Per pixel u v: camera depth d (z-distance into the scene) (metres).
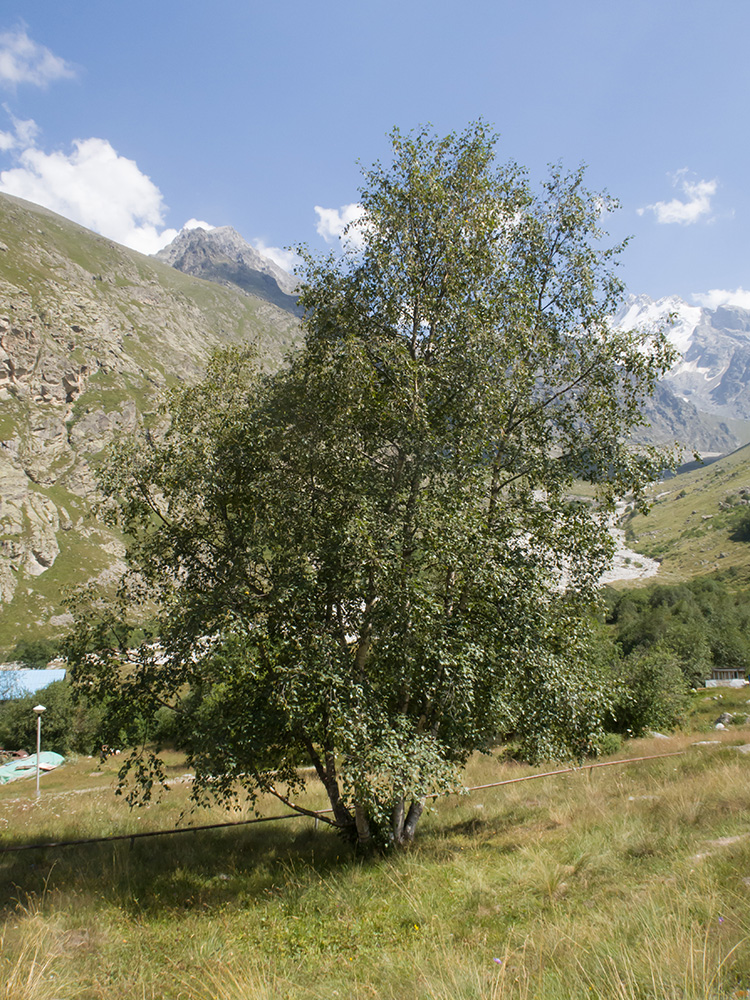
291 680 10.18
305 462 12.31
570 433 13.16
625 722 32.78
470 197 12.90
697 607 110.31
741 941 5.22
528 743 12.40
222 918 9.24
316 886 10.30
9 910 9.41
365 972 6.75
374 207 13.01
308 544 11.41
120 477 12.17
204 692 11.55
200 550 12.53
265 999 6.05
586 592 12.55
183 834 15.55
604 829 10.73
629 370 12.80
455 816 16.03
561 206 13.78
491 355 12.02
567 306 13.64
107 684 11.78
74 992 6.68
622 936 5.87
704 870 7.41
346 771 10.11
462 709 11.30
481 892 8.63
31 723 52.03
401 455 11.92
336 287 13.02
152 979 7.10
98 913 9.45
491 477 12.04
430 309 12.32
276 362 13.55
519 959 5.97
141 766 11.91
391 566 10.51
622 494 12.91
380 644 11.06
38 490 175.62
